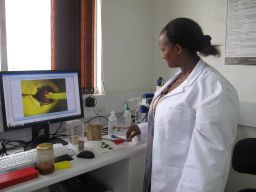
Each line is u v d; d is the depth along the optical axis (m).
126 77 2.39
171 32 1.20
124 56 2.35
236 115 1.15
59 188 1.67
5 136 1.70
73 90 1.75
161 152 1.28
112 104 2.21
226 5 1.94
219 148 1.06
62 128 1.91
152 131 1.48
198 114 1.12
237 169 1.60
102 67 2.21
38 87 1.57
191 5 2.19
